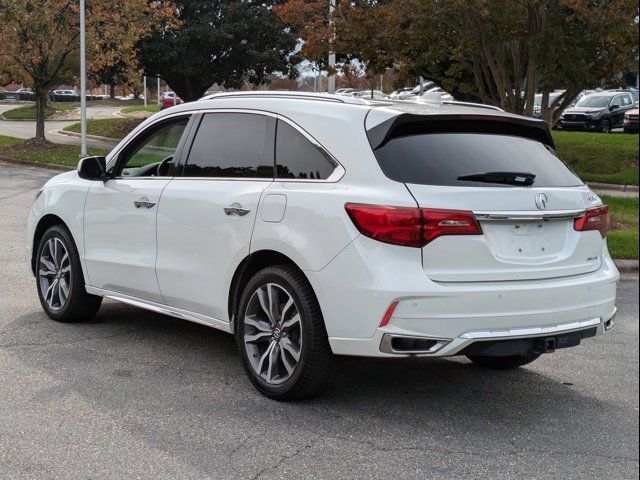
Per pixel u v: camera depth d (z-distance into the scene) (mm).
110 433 4242
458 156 4578
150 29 27891
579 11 13883
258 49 30625
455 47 16375
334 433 4359
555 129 34500
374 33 17281
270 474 3803
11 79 27672
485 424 4617
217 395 4906
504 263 4430
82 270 6316
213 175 5352
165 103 50500
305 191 4652
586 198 4898
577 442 4398
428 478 3836
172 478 3721
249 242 4879
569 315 4645
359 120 4648
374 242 4289
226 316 5141
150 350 5836
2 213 13211
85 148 24547
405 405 4879
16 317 6664
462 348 4312
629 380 5625
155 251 5605
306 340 4586
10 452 3947
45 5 25438
